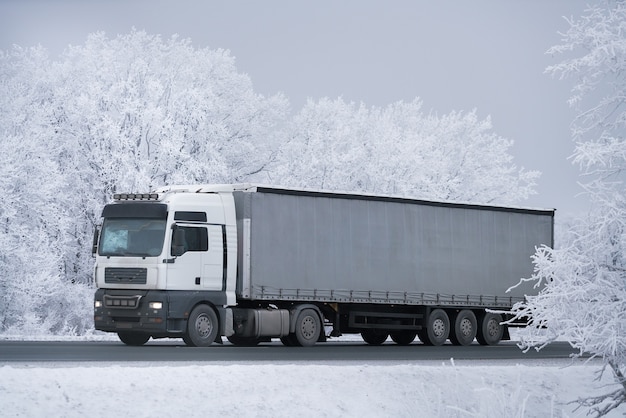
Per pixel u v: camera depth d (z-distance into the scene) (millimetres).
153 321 28188
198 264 29109
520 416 14430
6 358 22109
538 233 38719
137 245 28734
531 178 60594
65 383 17250
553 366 25875
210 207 29719
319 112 61438
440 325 35531
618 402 18203
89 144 52844
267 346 31312
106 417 16344
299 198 31891
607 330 16547
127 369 18797
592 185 17312
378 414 19703
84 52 56312
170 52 60438
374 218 33969
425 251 35250
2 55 55219
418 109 64500
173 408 17391
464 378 22766
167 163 51969
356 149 58312
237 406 18203
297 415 18672
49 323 43469
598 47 17406
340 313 33531
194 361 22703
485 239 37094
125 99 52719
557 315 17078
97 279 29125
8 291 41812
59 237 46219
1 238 41844
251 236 30484
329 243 32594
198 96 53906
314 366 21297
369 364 24297
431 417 16906
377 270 33844
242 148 59000
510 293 37625
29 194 44656
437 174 60344
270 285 30859
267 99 62562
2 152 44406
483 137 62531
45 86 55656
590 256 17203
